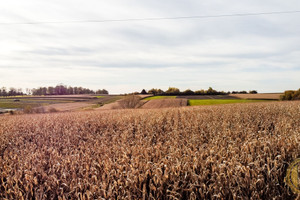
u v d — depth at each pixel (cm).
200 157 529
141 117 1386
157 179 442
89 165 578
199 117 1245
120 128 1101
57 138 923
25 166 581
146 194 436
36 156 664
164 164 510
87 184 463
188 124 1048
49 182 485
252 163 470
